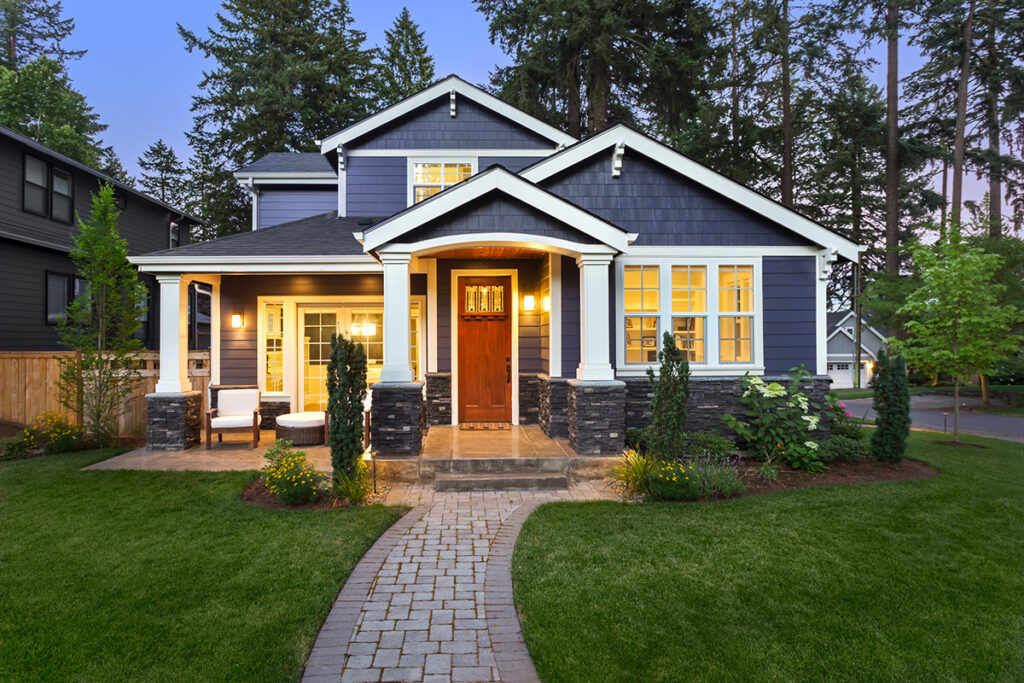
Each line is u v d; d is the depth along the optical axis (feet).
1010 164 69.36
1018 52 65.00
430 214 23.22
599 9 47.75
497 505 19.10
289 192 41.11
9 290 40.16
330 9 83.15
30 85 67.31
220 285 32.89
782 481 22.00
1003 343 32.45
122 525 16.29
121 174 105.09
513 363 30.40
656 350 27.37
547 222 23.91
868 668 9.84
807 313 27.55
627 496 20.04
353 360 19.92
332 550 14.51
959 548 14.97
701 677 9.47
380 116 34.94
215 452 27.09
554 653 10.07
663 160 26.76
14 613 11.16
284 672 9.37
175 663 9.56
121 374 30.71
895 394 24.90
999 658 10.17
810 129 75.36
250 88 76.33
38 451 27.89
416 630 10.91
